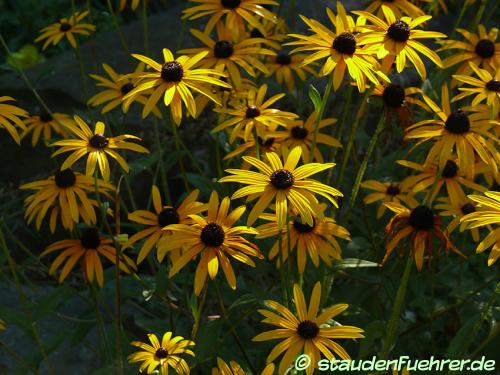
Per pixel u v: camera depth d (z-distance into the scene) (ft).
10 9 25.49
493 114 10.02
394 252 11.84
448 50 13.48
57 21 25.00
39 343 10.43
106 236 12.51
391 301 11.16
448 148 9.41
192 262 13.64
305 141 11.82
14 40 24.27
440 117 9.89
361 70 9.30
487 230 12.95
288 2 20.12
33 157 17.20
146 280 11.40
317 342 8.23
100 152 9.53
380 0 12.34
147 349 9.02
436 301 11.96
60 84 18.37
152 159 11.68
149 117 16.75
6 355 12.85
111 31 20.88
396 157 12.62
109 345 10.79
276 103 16.21
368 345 9.45
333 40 9.64
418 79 16.76
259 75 14.34
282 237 9.70
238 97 11.23
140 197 16.48
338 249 9.73
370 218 12.78
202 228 8.73
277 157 8.56
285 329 8.34
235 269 13.52
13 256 16.48
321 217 8.14
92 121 13.24
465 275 12.20
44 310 10.23
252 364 11.03
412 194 11.35
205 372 10.98
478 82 10.52
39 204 10.49
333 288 11.66
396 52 9.66
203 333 9.64
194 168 16.67
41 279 16.16
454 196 10.66
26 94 18.30
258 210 8.16
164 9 25.55
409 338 11.94
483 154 9.41
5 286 14.65
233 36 11.64
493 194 8.27
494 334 9.45
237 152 11.23
